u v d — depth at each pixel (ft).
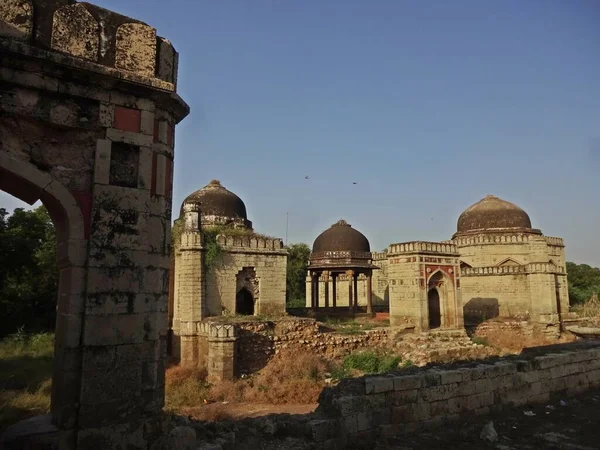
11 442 16.53
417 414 27.86
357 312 101.96
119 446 18.37
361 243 99.55
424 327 77.77
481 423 28.89
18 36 17.98
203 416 44.09
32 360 61.11
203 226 86.22
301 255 162.61
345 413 25.54
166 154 22.02
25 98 18.17
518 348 81.92
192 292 69.41
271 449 22.90
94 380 18.17
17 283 96.63
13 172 17.76
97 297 18.71
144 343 19.72
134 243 19.94
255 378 59.06
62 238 19.58
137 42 20.88
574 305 137.59
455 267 83.30
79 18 19.60
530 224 122.11
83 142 19.47
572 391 36.60
